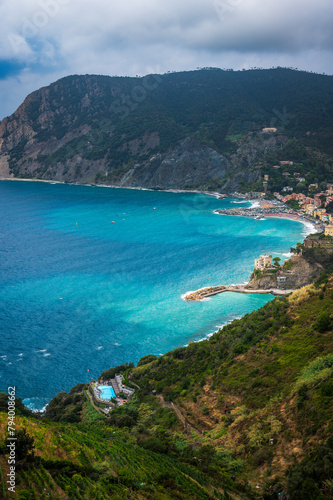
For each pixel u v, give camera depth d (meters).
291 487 65.25
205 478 76.19
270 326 127.00
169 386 123.62
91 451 74.94
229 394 105.19
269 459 77.19
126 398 127.56
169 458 83.69
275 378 100.81
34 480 57.78
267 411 90.31
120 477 67.94
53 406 129.00
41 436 71.56
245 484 74.19
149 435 99.12
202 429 98.00
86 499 58.72
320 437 74.19
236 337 131.62
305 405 83.38
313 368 94.56
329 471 63.44
